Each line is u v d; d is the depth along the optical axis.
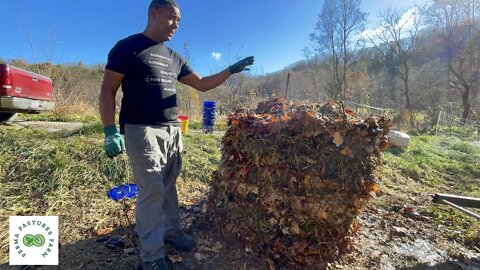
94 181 3.26
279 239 2.11
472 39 22.12
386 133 2.03
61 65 10.84
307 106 2.32
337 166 1.96
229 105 11.40
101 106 1.76
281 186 2.03
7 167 3.26
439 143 8.76
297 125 1.95
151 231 1.87
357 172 1.99
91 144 3.99
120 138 1.75
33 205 2.72
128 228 2.45
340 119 1.94
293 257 2.08
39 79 6.05
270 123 2.03
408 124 15.98
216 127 8.38
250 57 2.47
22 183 3.04
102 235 2.35
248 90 12.80
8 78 4.99
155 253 1.86
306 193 2.00
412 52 25.69
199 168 4.09
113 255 2.10
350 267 2.22
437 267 2.36
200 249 2.28
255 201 2.14
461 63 22.41
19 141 3.83
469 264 2.44
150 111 1.85
